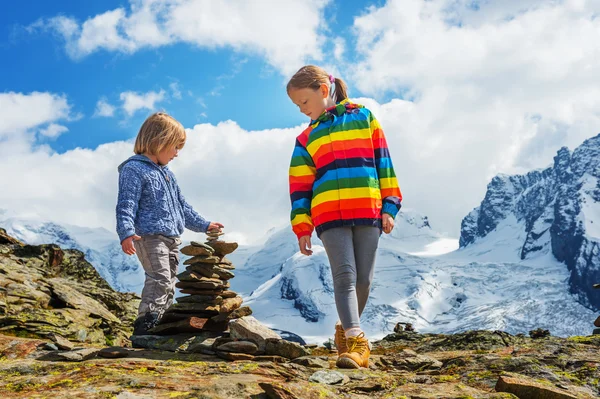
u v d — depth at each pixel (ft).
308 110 17.61
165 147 21.13
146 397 10.28
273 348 16.61
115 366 12.89
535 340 20.48
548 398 10.79
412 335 25.38
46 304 27.14
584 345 16.35
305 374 13.58
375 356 17.79
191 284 19.24
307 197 17.43
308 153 17.51
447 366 14.80
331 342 21.72
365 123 17.28
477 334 21.68
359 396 11.51
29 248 34.83
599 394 11.66
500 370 13.38
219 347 16.60
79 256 37.14
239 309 18.45
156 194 20.81
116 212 19.95
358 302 16.85
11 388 11.34
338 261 16.19
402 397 11.29
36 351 16.16
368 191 16.57
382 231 17.22
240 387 10.98
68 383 11.44
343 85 18.30
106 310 30.01
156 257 20.58
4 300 25.45
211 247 20.02
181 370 12.87
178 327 18.45
